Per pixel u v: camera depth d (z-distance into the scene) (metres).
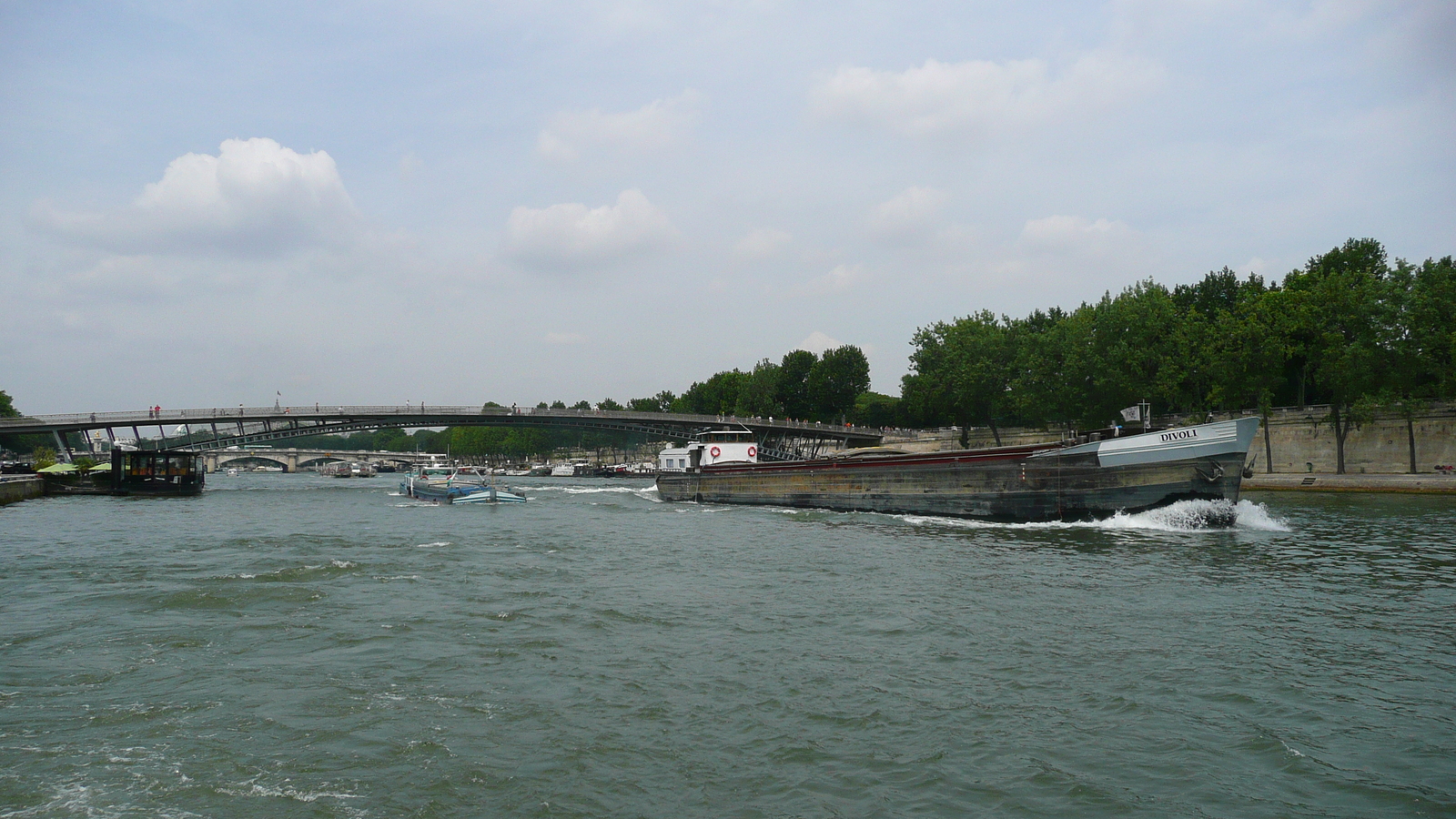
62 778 16.45
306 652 24.98
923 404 132.62
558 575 37.91
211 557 44.78
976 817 14.55
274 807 15.21
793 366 188.62
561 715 19.50
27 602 32.50
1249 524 51.84
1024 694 20.45
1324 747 17.25
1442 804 14.84
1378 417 88.38
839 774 16.27
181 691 21.48
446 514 75.62
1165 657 23.28
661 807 15.07
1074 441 55.47
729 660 23.67
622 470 199.12
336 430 141.38
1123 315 101.50
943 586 33.41
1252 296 109.50
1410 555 39.91
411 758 17.23
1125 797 15.21
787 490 78.00
